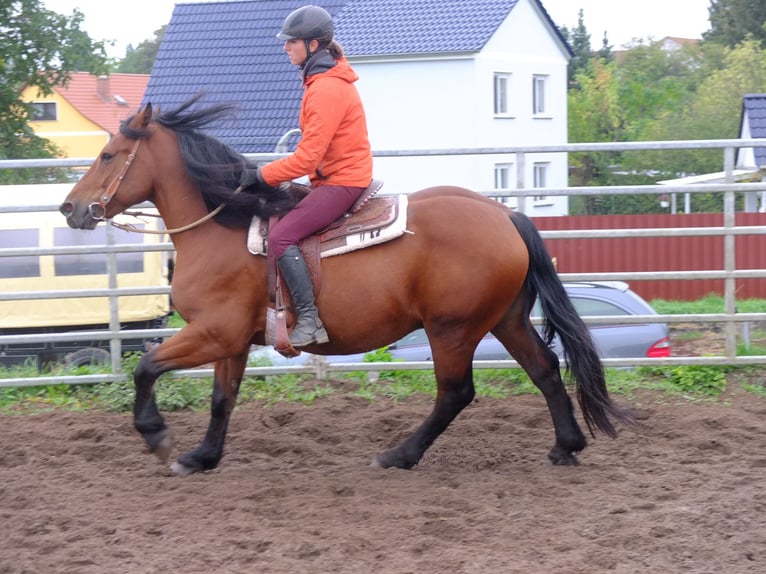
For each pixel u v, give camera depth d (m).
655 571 3.91
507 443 6.12
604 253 14.40
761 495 4.81
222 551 4.19
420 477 5.31
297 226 5.00
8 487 5.17
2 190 11.89
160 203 5.32
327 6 27.95
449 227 5.12
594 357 5.32
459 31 25.50
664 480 5.18
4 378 7.57
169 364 5.15
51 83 24.89
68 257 11.63
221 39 27.34
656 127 38.50
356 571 3.95
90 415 6.95
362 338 5.19
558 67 29.30
